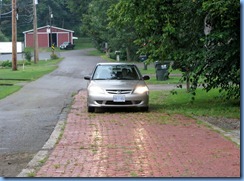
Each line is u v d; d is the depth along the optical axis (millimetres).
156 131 10461
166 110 14523
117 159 7723
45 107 16219
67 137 9891
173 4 14531
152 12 14523
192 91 14625
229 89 14398
